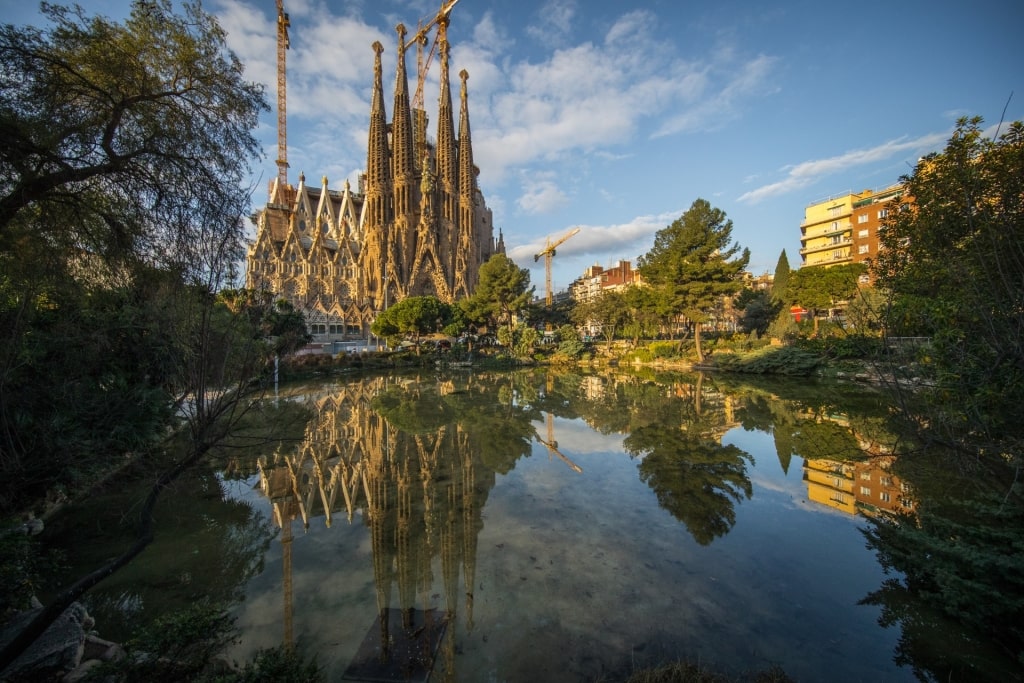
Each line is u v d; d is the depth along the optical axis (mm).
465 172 101562
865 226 58094
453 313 59781
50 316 7035
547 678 4637
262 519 9328
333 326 78500
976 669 4605
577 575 6855
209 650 4844
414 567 7230
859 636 5273
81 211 5555
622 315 59281
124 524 9000
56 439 6812
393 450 14727
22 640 3301
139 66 5559
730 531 8391
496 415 20859
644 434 16469
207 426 4336
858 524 8602
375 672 4766
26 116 5004
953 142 9461
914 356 6113
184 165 5371
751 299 55125
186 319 4730
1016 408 4992
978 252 5035
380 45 96312
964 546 5613
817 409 20109
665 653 5012
